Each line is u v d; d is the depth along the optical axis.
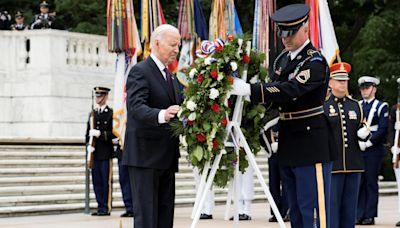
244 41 10.80
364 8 38.72
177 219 18.58
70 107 31.88
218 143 10.61
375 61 40.19
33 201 20.44
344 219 14.26
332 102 14.65
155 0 19.94
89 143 19.80
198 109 10.57
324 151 10.84
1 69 31.73
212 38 20.09
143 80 11.19
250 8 37.62
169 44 11.36
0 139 24.70
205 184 10.85
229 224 17.39
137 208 11.18
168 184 11.53
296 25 10.59
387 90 39.81
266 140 11.56
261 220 18.64
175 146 11.36
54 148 25.30
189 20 20.20
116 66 19.91
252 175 18.77
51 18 33.66
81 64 32.56
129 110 11.16
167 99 11.34
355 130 14.48
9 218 19.02
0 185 21.11
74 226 17.09
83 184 22.67
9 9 46.25
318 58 10.63
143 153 11.16
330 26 17.86
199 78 10.62
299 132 10.91
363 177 18.78
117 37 19.73
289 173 11.24
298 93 10.48
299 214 11.30
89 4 41.34
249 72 11.12
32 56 31.73
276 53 18.61
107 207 19.80
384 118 18.88
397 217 20.53
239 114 10.81
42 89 31.42
